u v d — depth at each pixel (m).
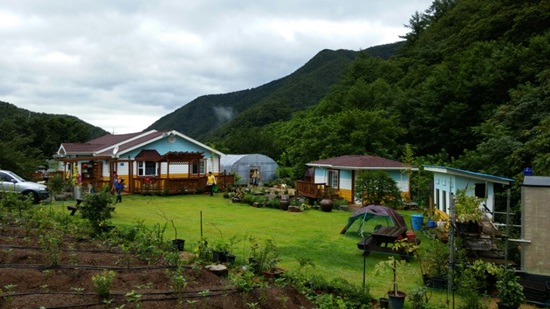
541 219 9.37
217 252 10.30
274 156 52.22
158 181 29.36
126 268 8.14
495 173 20.59
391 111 44.00
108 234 11.72
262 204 24.28
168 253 9.34
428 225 17.67
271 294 7.48
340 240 15.36
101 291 6.32
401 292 8.51
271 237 15.33
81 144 38.06
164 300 6.54
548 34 34.19
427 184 24.58
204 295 6.58
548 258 9.27
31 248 9.11
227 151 52.53
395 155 36.53
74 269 7.68
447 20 63.56
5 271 7.07
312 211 23.33
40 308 5.50
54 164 42.00
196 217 19.59
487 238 11.15
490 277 9.85
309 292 8.26
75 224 13.05
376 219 20.31
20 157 28.02
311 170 35.12
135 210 21.20
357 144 35.59
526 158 18.98
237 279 7.47
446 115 38.75
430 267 10.22
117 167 29.50
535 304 8.98
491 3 47.53
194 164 33.47
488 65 36.56
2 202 13.95
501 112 24.89
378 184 23.61
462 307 8.11
